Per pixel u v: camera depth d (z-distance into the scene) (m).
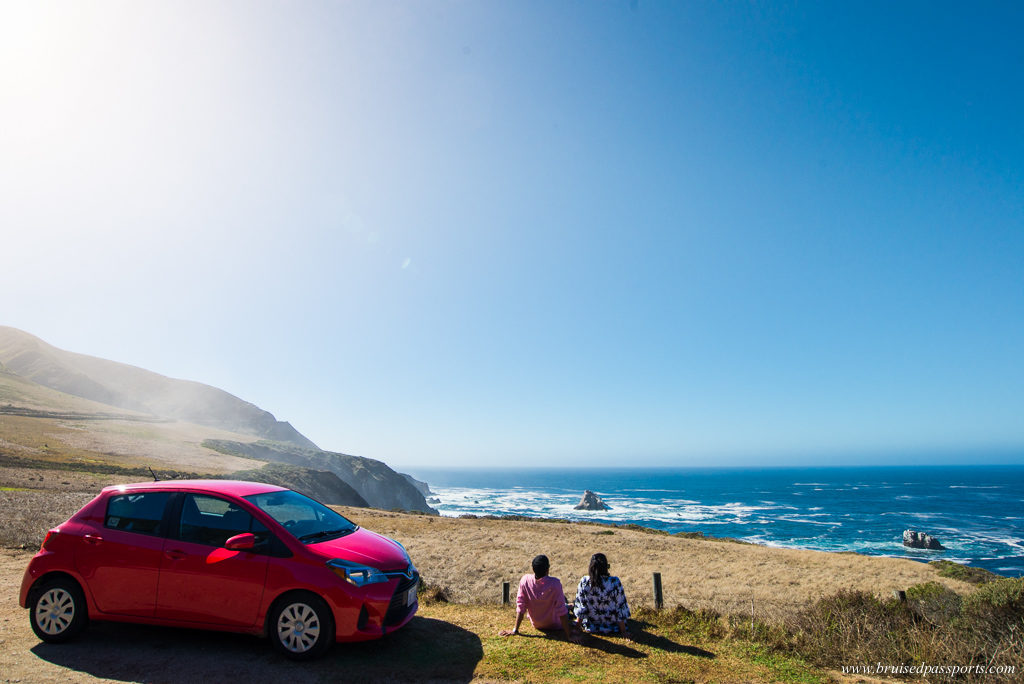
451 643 6.20
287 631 5.45
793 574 24.41
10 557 10.82
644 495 140.50
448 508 108.44
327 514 6.73
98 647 5.66
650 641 6.55
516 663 5.57
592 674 5.30
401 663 5.46
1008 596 7.38
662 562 26.47
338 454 117.12
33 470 45.16
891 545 59.12
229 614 5.51
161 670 5.09
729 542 40.31
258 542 5.67
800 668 5.68
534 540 31.05
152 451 80.38
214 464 79.69
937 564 29.19
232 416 197.12
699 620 7.85
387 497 103.06
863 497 131.38
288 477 66.81
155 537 5.82
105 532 5.93
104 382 190.88
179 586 5.60
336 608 5.35
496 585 17.27
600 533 37.09
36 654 5.43
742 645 6.47
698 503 113.88
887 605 8.47
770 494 142.88
